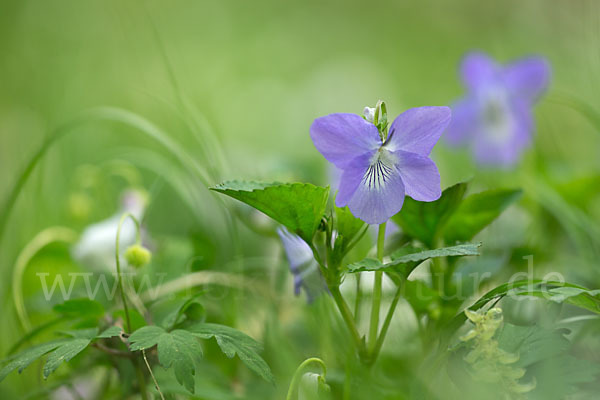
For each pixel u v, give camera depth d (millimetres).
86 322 248
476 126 370
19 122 442
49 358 230
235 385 263
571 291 229
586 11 355
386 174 237
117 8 542
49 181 372
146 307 269
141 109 530
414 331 269
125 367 251
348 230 240
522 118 354
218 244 310
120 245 280
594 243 294
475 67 364
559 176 323
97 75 572
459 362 233
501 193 258
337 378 249
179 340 231
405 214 253
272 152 535
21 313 277
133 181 334
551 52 585
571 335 253
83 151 439
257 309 286
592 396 234
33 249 290
